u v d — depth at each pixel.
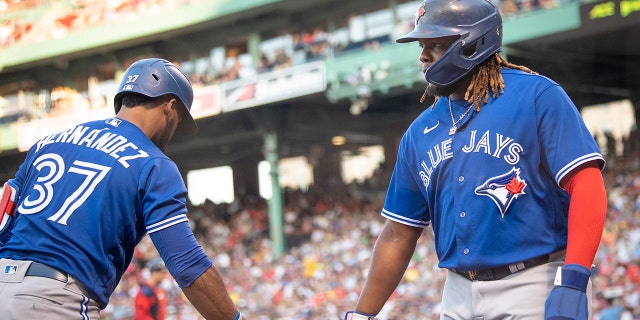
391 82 20.30
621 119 27.88
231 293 19.75
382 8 22.42
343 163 27.42
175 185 2.97
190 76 24.70
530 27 18.23
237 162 29.83
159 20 25.09
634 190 18.41
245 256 22.88
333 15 23.34
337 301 17.45
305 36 23.09
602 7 17.23
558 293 2.43
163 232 2.90
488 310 2.66
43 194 2.97
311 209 24.30
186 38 25.94
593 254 2.48
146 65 3.18
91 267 2.90
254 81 21.38
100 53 27.19
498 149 2.64
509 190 2.62
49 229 2.90
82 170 2.97
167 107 3.17
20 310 2.77
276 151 22.67
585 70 20.94
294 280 19.48
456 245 2.72
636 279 14.02
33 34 27.69
